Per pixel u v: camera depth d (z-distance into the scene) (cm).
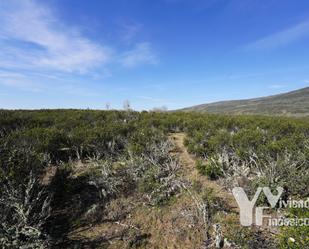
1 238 371
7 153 559
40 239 396
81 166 714
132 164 650
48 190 568
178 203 524
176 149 874
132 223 477
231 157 704
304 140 739
